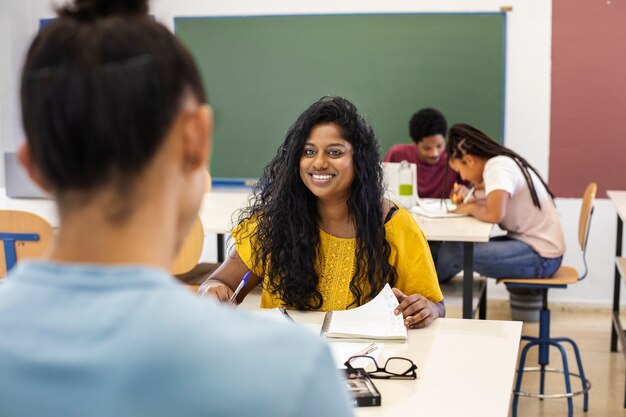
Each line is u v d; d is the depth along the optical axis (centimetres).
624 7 490
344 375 160
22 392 52
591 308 509
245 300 289
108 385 51
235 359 52
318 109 214
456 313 370
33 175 59
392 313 198
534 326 464
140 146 54
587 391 342
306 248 216
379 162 219
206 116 59
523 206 373
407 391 158
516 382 341
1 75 545
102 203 55
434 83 516
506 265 366
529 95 507
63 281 54
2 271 317
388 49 517
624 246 508
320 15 521
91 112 53
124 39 55
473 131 391
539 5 499
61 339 53
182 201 60
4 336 53
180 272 334
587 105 501
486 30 506
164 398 51
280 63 529
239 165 542
